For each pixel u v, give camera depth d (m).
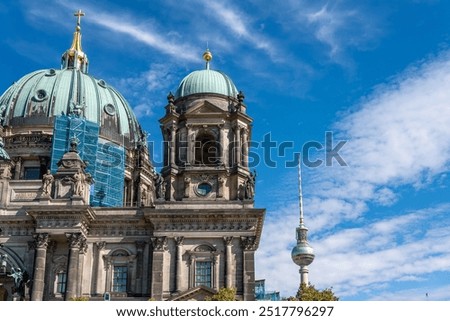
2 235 87.25
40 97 111.69
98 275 85.69
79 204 85.88
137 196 110.06
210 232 85.06
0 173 90.94
